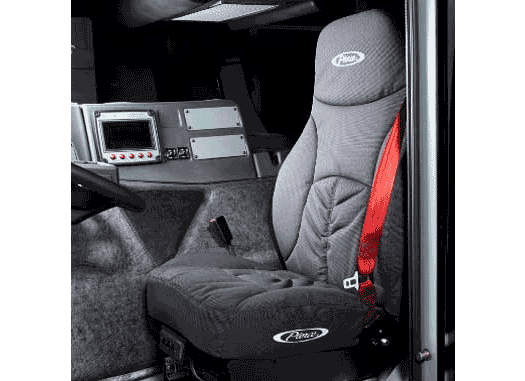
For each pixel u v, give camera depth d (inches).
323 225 69.6
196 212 87.7
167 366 72.3
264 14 89.8
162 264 79.5
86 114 82.9
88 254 74.0
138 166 85.0
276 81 97.9
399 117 63.9
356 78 69.5
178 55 92.5
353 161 67.2
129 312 75.4
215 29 94.3
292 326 56.2
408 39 60.2
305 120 100.4
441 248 61.5
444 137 60.6
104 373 73.5
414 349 62.1
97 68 86.8
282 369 58.2
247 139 94.6
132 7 80.9
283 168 77.7
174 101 92.7
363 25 70.2
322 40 76.1
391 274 63.9
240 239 89.0
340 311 57.8
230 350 55.7
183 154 88.7
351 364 61.3
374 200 62.7
